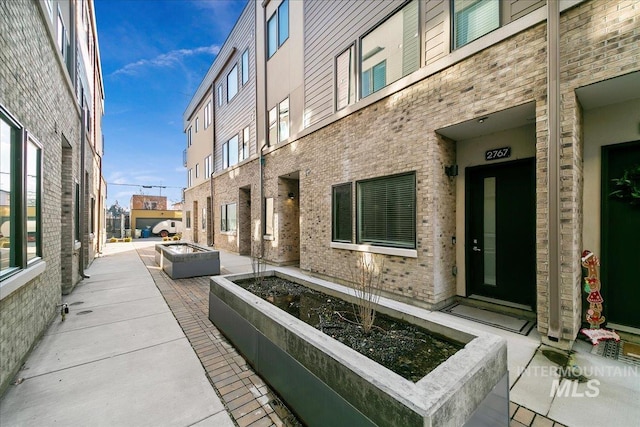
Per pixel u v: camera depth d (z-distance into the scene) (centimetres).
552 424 215
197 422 220
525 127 445
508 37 378
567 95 330
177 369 297
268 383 268
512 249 470
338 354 189
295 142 835
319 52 753
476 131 473
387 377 160
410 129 500
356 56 633
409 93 502
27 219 341
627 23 292
